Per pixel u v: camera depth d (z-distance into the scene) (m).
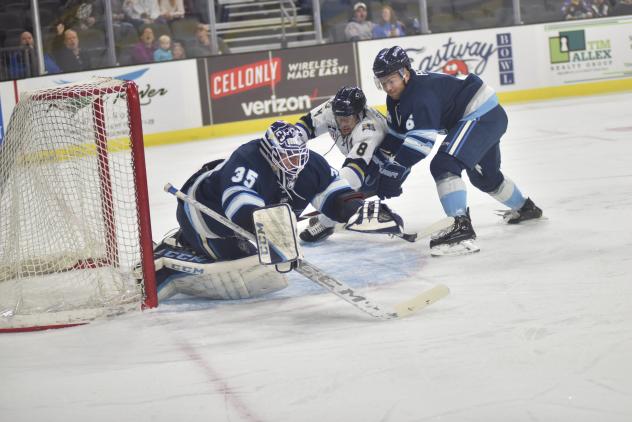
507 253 5.66
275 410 3.29
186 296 5.27
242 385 3.59
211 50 16.94
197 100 15.76
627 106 14.61
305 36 18.14
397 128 6.34
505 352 3.72
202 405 3.40
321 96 16.34
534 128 13.00
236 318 4.66
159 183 10.99
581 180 8.34
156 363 3.97
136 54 16.52
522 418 3.05
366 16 17.72
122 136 9.34
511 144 11.62
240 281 5.01
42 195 5.27
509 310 4.36
